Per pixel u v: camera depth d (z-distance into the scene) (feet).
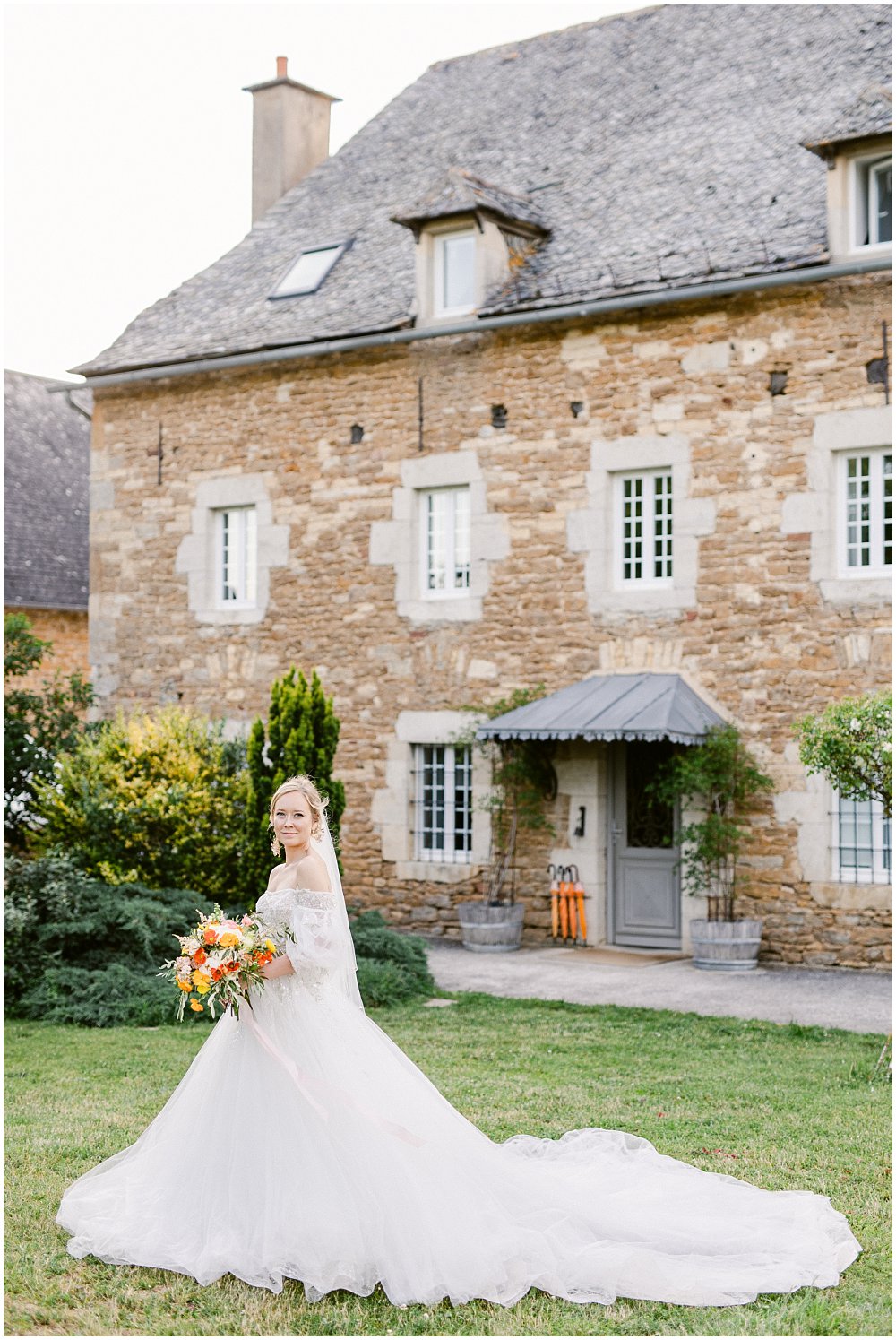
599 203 43.24
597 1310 13.99
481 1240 14.73
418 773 43.73
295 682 36.17
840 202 35.78
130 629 49.75
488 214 41.55
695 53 47.75
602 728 36.11
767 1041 26.94
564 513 40.70
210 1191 15.23
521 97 51.39
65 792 39.22
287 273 49.80
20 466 66.74
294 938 15.70
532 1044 26.55
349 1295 14.40
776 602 37.32
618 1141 18.99
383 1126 15.19
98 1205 16.06
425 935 42.60
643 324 39.45
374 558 44.24
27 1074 24.49
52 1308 13.85
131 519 49.90
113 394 50.47
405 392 43.73
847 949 36.04
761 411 37.63
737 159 41.73
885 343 35.83
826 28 45.03
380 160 53.42
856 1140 19.83
